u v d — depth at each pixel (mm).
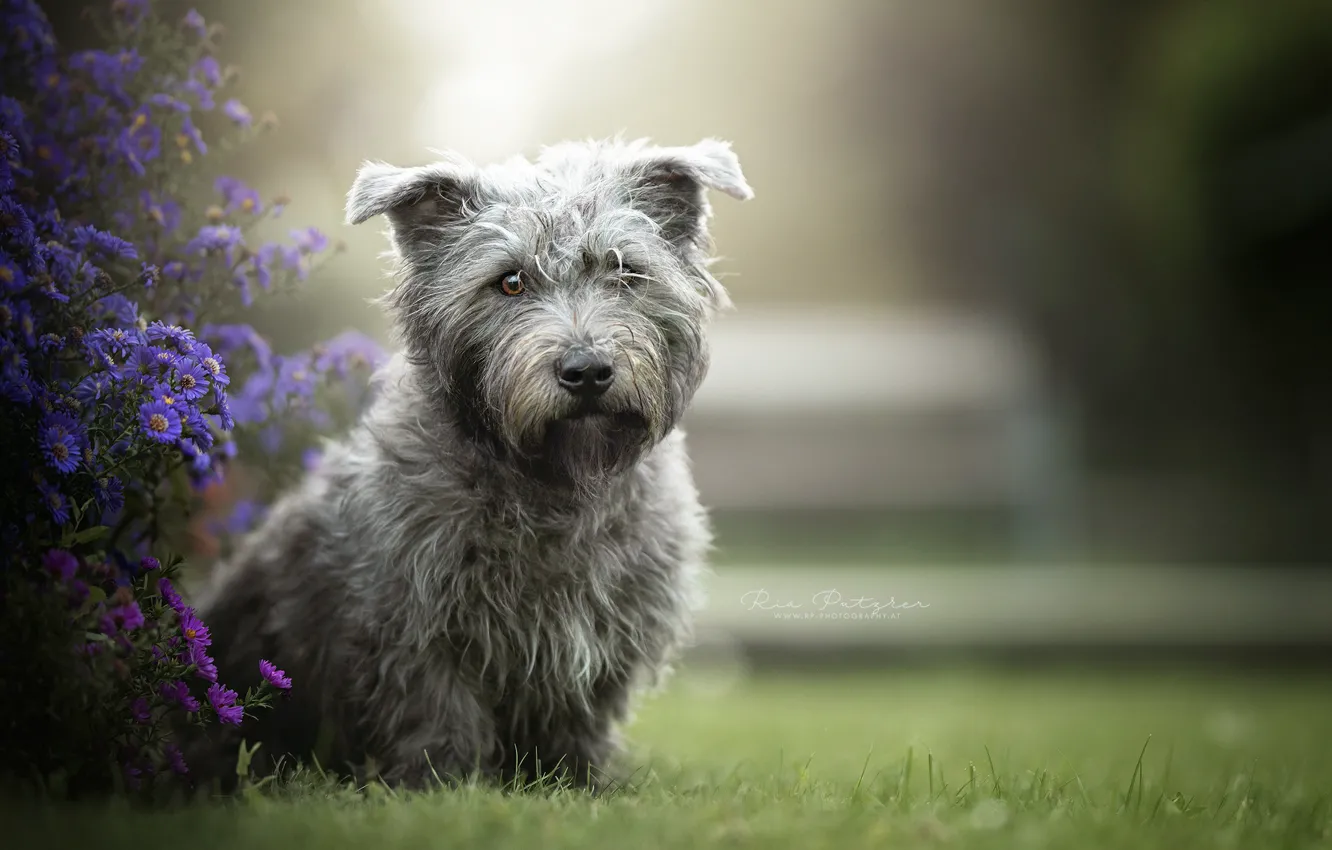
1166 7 36719
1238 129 33719
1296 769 8742
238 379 8922
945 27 38156
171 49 8641
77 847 4469
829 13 38406
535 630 7086
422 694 7078
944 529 31156
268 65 21453
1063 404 36719
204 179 9602
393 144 24125
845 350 32000
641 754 8836
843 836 4945
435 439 7234
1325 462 36562
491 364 7066
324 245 8898
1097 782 7801
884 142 39781
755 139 40031
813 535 31000
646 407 7074
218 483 8500
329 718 7648
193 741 7930
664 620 7488
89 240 6730
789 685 17547
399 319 7652
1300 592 22953
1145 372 38812
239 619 8219
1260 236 34531
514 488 7121
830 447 31234
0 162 6324
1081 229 39062
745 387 31062
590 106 36094
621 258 7285
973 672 18984
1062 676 19062
